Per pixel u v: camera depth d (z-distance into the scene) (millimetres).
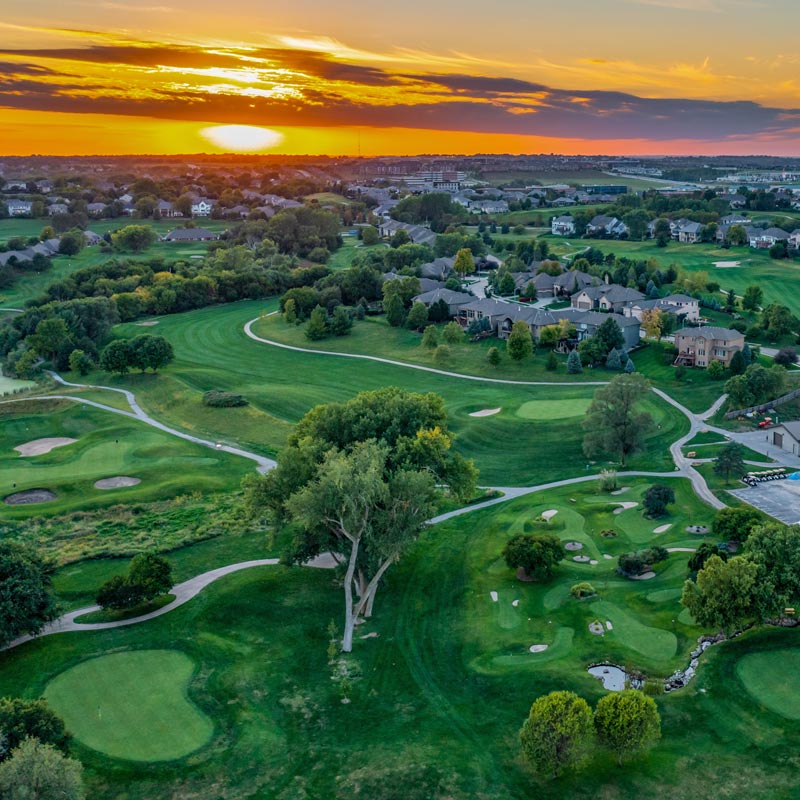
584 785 49594
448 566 81500
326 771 51406
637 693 51438
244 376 161000
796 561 64938
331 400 141750
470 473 81688
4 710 49500
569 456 114438
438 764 51781
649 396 139000
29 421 135125
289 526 90438
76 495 103250
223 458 116000
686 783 49344
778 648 62781
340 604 74250
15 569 66750
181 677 61406
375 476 66688
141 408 143250
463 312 195750
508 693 59406
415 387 150875
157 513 96688
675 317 175500
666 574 76875
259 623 70562
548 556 76438
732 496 96562
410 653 65938
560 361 163250
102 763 51531
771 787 48656
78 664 62969
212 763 51969
